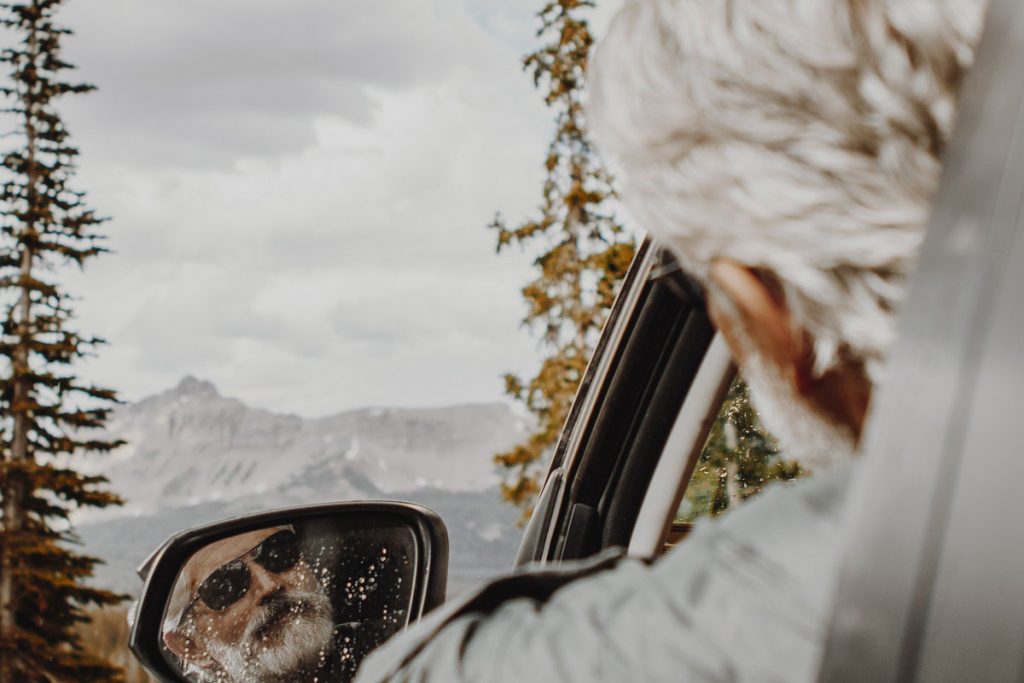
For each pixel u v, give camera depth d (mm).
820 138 644
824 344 674
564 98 31109
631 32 732
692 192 681
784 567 616
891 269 639
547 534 1920
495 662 659
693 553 659
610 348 1872
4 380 34125
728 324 745
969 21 643
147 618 1571
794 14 655
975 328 564
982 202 583
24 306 34750
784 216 649
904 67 638
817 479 667
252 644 1605
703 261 708
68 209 36500
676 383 1814
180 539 1602
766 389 741
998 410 546
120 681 32344
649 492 1868
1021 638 521
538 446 29375
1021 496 532
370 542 1639
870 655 565
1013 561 529
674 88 688
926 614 550
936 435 565
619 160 733
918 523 562
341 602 1622
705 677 599
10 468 32750
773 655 594
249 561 1629
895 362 596
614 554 808
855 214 638
